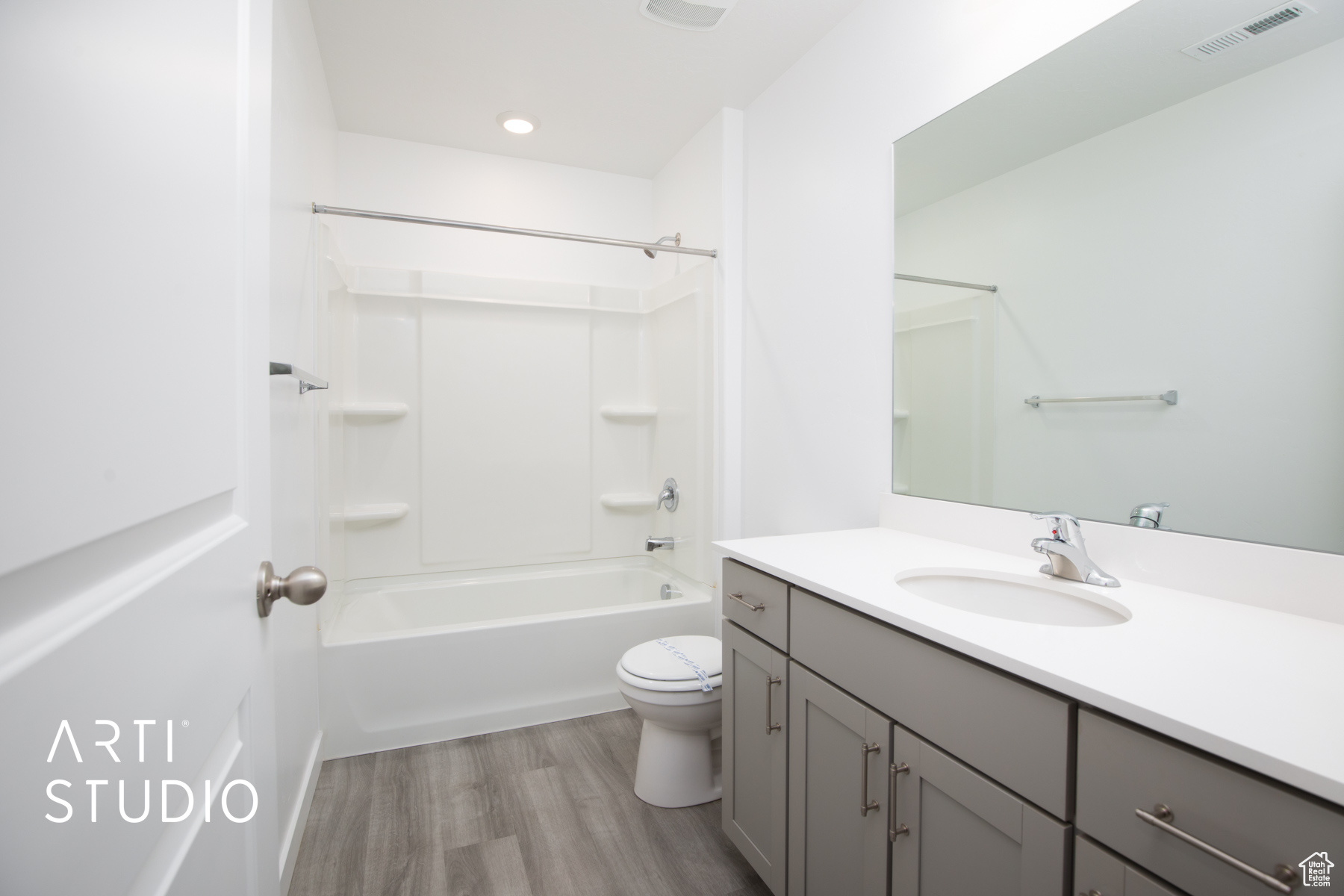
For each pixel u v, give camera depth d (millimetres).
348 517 2740
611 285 3320
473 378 3057
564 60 2260
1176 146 1140
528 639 2350
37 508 315
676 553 3027
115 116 398
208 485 557
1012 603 1271
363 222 2865
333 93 2494
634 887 1515
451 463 3021
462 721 2260
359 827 1730
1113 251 1246
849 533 1754
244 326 666
